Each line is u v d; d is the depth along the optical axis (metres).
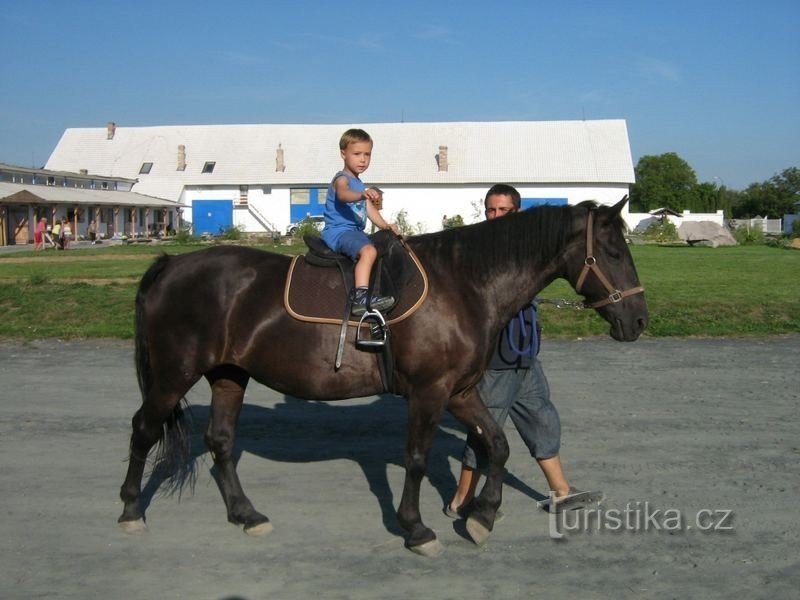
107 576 4.60
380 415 8.25
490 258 5.03
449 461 6.77
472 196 57.03
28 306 14.65
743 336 12.60
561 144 58.69
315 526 5.34
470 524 4.95
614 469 6.39
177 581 4.54
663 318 13.51
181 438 5.45
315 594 4.38
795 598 4.27
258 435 7.50
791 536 5.09
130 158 62.06
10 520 5.43
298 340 5.03
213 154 60.94
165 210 57.47
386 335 4.83
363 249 4.95
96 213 49.69
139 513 5.29
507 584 4.48
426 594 4.36
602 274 5.06
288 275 5.18
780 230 69.94
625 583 4.47
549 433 5.47
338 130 61.50
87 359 11.19
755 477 6.18
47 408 8.48
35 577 4.58
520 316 5.27
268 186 58.66
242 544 5.06
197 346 5.18
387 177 57.31
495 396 5.30
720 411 8.16
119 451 7.01
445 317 4.87
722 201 96.31
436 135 60.16
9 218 44.41
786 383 9.39
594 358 10.93
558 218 5.05
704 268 22.84
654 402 8.54
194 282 5.22
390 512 5.59
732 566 4.67
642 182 106.38
